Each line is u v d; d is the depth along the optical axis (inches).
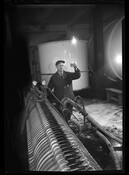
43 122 126.7
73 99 206.2
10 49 145.3
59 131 111.1
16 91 146.6
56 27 335.9
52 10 290.4
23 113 158.4
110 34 332.5
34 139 117.2
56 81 209.5
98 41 326.0
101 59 331.9
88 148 144.0
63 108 188.5
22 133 132.5
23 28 279.1
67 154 88.0
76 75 222.4
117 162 123.3
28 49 262.7
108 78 338.0
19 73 220.8
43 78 253.6
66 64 246.1
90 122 177.0
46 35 331.0
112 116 224.8
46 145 100.0
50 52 247.8
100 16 313.7
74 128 181.9
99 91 332.5
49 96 205.2
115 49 331.3
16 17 249.0
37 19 301.4
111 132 175.5
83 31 357.1
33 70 251.8
